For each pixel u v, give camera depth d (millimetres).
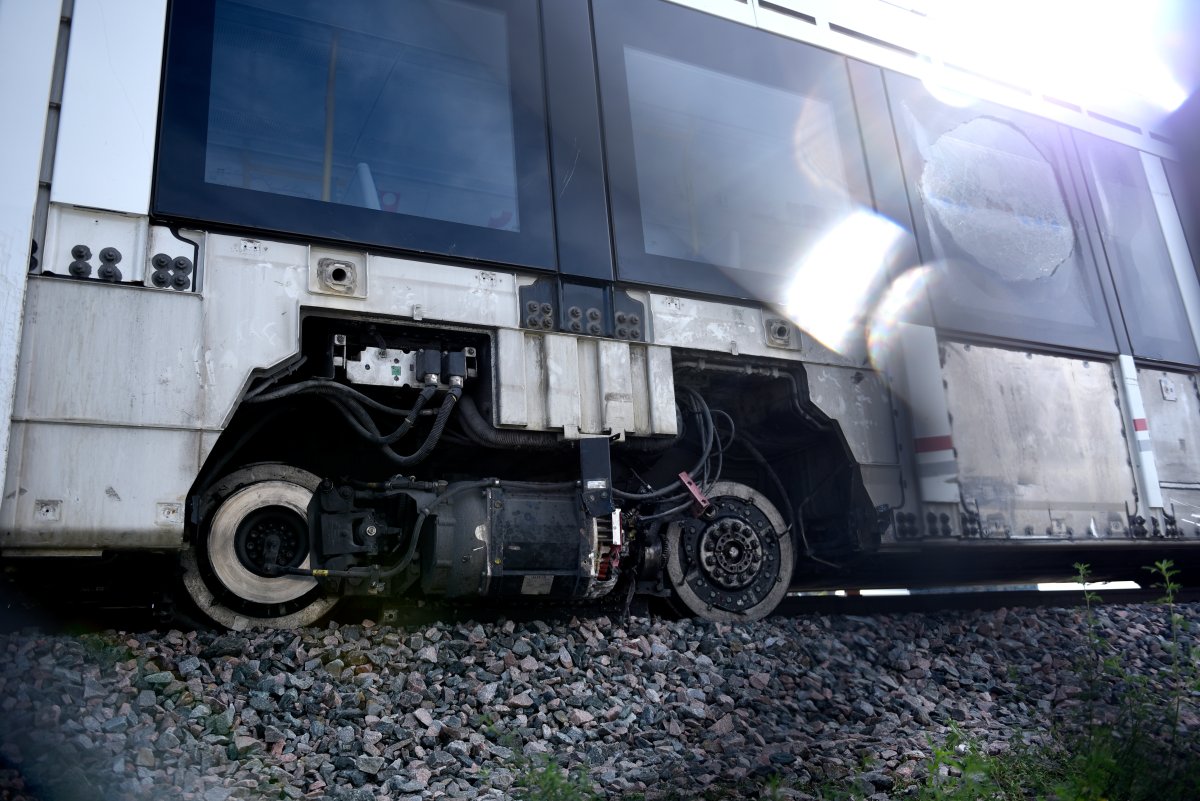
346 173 5719
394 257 5719
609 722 4562
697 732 4566
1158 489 8609
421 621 5824
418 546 5660
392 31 6082
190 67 5375
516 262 6055
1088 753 4035
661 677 5133
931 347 7621
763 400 7312
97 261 4914
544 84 6512
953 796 3650
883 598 7801
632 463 6656
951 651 6441
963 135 8539
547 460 6324
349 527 5500
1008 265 8344
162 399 4918
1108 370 8758
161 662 4379
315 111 5715
